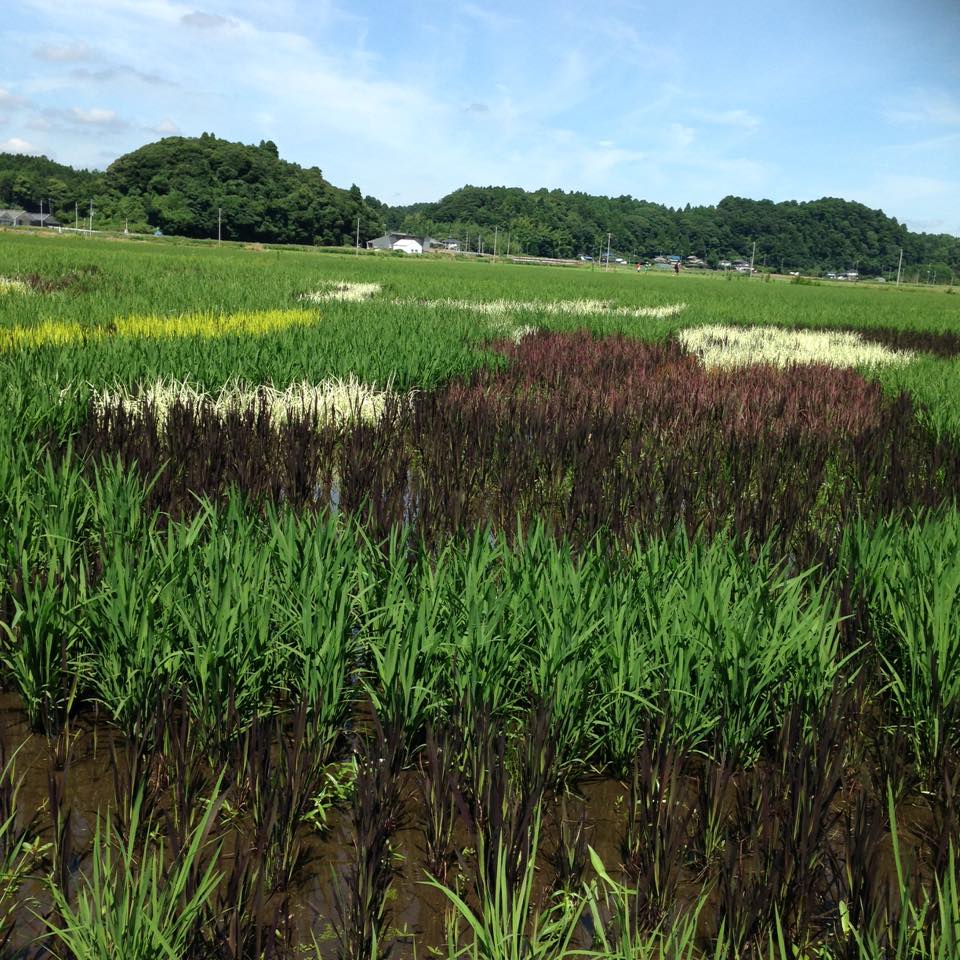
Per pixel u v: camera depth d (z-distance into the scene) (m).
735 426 10.69
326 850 3.61
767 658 4.13
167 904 2.81
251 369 12.23
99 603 4.50
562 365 16.50
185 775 3.48
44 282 29.64
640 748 3.86
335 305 26.53
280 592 4.61
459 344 17.44
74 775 3.98
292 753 3.57
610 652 4.21
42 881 3.29
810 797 3.44
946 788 3.55
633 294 48.09
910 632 4.49
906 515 7.35
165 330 17.20
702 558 5.27
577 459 9.13
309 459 8.54
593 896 3.00
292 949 3.04
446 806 3.55
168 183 170.00
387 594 4.69
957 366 18.45
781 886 3.14
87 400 9.70
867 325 31.89
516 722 4.39
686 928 2.83
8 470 6.40
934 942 2.72
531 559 5.06
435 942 3.16
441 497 7.28
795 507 7.68
